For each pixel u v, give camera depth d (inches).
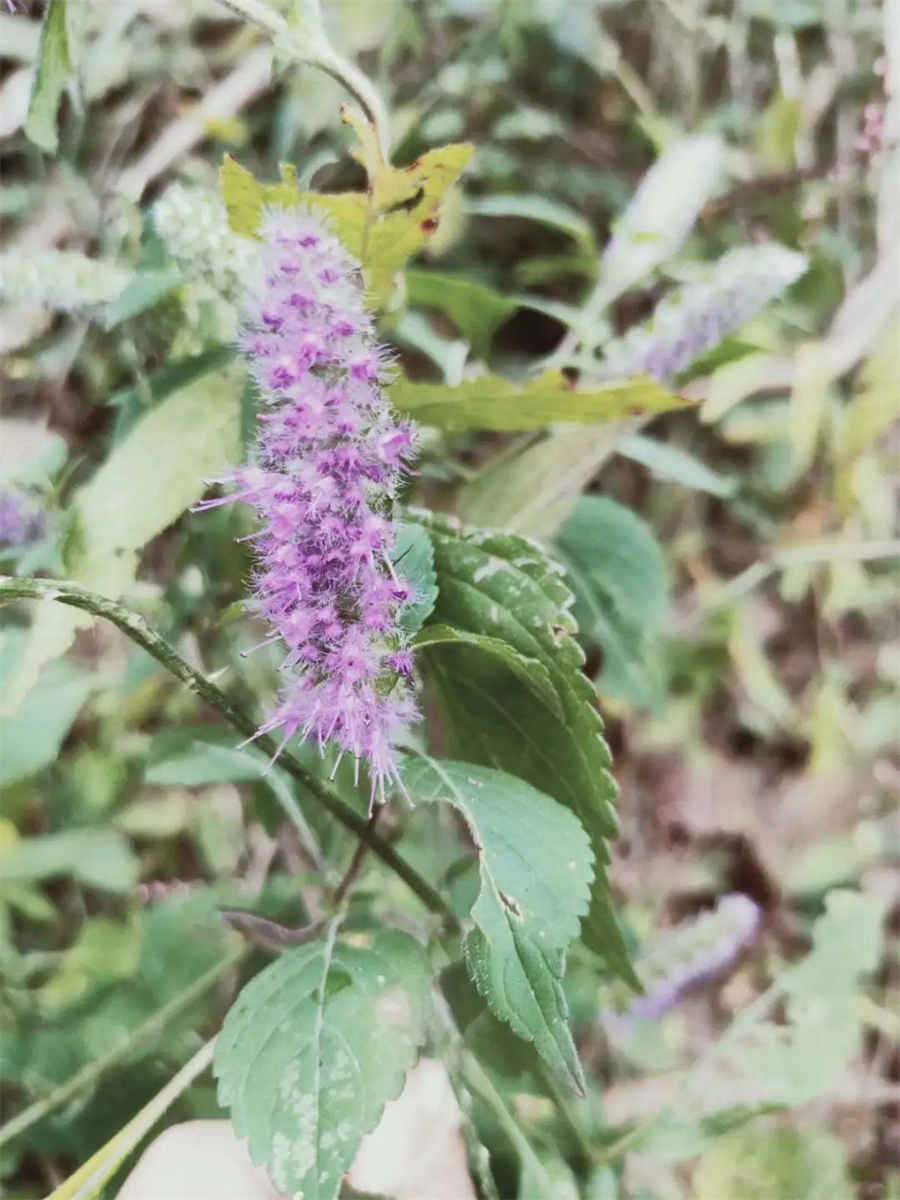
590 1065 10.3
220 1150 6.3
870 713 13.9
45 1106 7.9
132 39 11.2
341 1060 5.4
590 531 9.8
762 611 14.2
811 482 13.3
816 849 13.0
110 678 8.4
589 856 5.6
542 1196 6.9
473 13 12.6
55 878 10.7
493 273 12.9
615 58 13.1
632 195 13.0
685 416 13.4
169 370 6.9
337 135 11.1
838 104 12.9
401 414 6.3
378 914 7.0
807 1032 8.7
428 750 9.0
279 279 5.1
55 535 7.3
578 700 6.2
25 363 9.8
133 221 8.3
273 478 5.2
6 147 10.7
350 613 5.2
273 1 8.0
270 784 7.4
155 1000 8.8
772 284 7.6
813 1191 9.6
